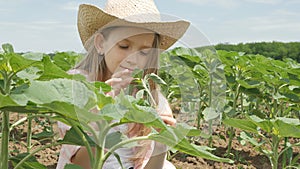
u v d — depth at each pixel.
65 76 2.94
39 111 2.40
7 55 2.99
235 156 7.61
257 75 8.28
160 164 3.23
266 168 7.23
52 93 2.21
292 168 7.16
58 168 3.42
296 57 22.33
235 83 7.83
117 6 2.96
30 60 2.98
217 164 7.13
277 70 7.53
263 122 4.41
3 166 3.21
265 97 8.05
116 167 3.34
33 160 3.15
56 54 7.00
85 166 3.21
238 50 23.00
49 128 7.63
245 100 9.43
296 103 7.80
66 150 3.16
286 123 4.28
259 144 5.46
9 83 3.17
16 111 2.40
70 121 2.31
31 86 2.23
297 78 7.47
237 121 4.67
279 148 8.21
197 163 7.09
